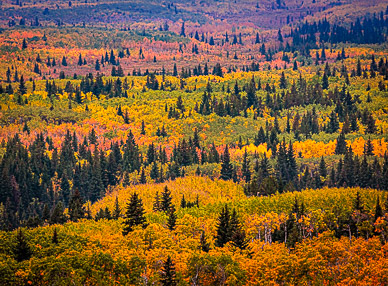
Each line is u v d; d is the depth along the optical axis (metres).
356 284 196.25
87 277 191.62
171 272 192.38
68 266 193.75
